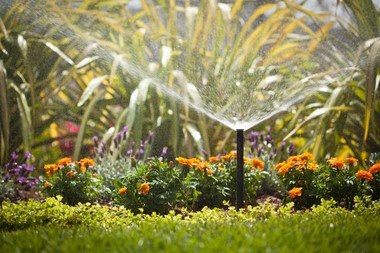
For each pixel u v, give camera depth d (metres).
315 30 7.68
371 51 6.13
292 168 4.96
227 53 6.75
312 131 7.20
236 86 6.12
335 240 2.81
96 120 7.41
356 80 6.79
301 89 6.65
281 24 6.85
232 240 2.67
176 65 6.86
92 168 5.47
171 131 6.59
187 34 6.89
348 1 7.05
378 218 3.65
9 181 5.39
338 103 6.62
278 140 7.18
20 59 7.26
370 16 7.00
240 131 4.27
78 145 6.71
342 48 7.04
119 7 7.55
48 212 4.11
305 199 4.90
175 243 2.60
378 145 6.80
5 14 7.22
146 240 2.69
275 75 6.61
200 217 4.03
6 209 4.14
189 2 7.23
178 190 4.71
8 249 2.82
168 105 6.97
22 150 7.20
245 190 5.06
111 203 5.10
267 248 2.47
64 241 2.81
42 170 7.35
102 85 7.65
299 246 2.61
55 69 7.38
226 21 6.85
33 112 6.98
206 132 6.69
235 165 5.11
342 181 4.86
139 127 6.49
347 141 6.29
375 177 5.03
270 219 3.54
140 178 4.66
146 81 6.75
